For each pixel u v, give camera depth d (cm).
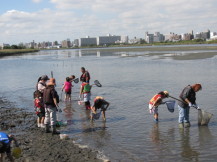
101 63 4850
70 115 1334
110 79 2597
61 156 830
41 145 935
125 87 2081
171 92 1792
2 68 4691
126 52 9444
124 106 1470
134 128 1097
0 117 1318
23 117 1314
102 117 1279
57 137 1024
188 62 4044
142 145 917
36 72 3716
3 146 670
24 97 1853
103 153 860
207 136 975
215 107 1361
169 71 3002
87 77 1720
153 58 5434
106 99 1667
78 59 6675
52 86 1065
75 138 1009
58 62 5800
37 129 1131
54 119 1063
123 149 890
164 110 1345
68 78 1658
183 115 1067
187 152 847
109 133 1052
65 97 1664
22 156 830
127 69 3488
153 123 1152
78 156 830
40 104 1148
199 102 1469
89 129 1111
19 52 14188
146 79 2466
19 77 3158
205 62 3897
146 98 1650
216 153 830
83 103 1570
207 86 1934
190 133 1012
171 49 9338
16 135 1059
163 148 884
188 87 1070
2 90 2209
